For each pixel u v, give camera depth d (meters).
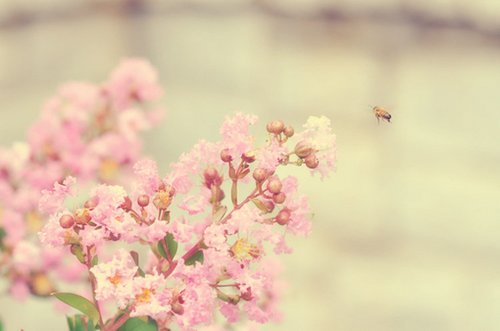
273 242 1.02
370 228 2.38
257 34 2.44
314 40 2.44
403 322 2.34
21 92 2.40
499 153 2.39
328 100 2.44
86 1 2.44
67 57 2.44
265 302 1.16
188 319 1.00
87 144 1.38
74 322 1.08
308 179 2.36
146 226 1.02
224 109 2.43
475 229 2.38
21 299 1.27
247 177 1.04
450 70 2.41
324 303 2.32
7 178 1.31
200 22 2.45
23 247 1.25
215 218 1.03
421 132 2.41
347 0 2.41
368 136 2.42
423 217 2.38
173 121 2.42
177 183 1.03
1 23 2.38
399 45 2.42
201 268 1.01
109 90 1.40
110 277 0.99
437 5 2.39
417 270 2.36
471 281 2.35
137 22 2.47
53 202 1.02
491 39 2.41
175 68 2.45
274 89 2.45
